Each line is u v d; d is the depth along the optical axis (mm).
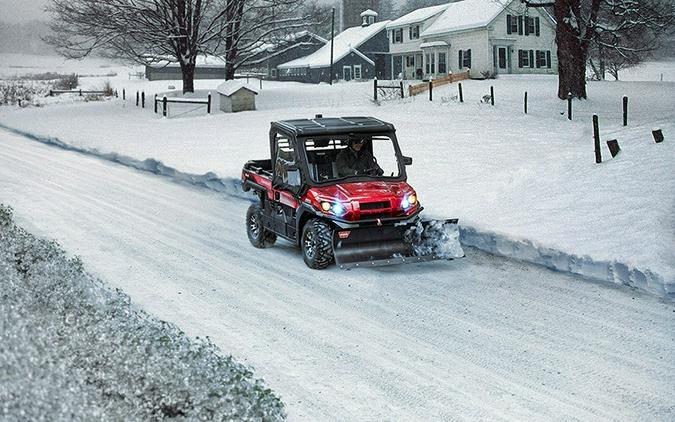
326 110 35531
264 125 31562
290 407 6566
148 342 6145
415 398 6801
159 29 44844
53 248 10008
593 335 8453
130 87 76750
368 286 10461
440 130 26703
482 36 57125
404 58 69250
